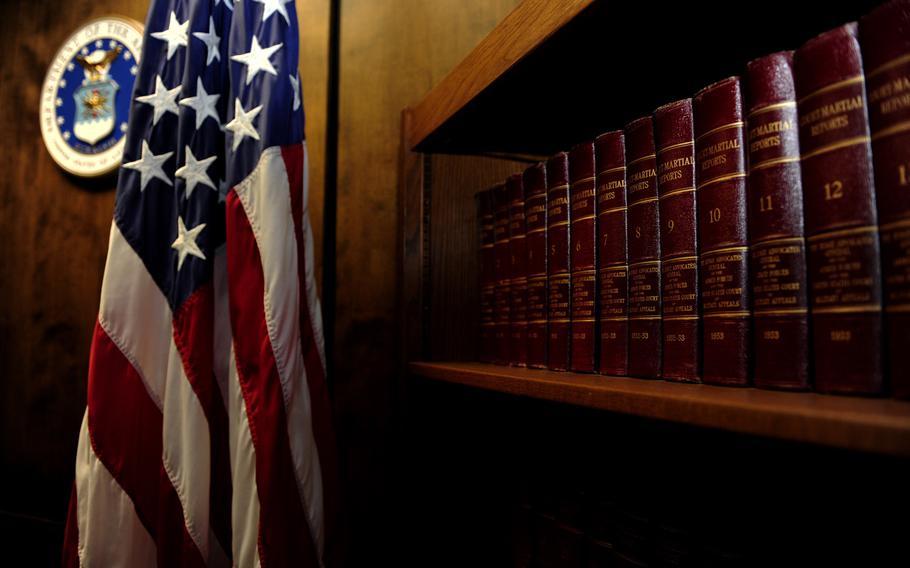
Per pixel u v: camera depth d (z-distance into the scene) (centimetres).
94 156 166
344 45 149
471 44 146
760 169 47
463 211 113
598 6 55
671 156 57
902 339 36
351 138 147
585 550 70
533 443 106
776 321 45
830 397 39
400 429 106
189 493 103
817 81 43
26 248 172
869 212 39
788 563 64
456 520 105
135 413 111
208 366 109
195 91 115
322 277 144
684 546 58
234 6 117
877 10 39
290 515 98
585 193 69
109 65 168
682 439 81
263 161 107
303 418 105
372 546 138
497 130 97
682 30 60
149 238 117
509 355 87
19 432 167
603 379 59
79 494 109
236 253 106
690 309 54
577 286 70
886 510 59
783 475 68
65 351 166
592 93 79
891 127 38
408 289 108
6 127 177
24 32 180
